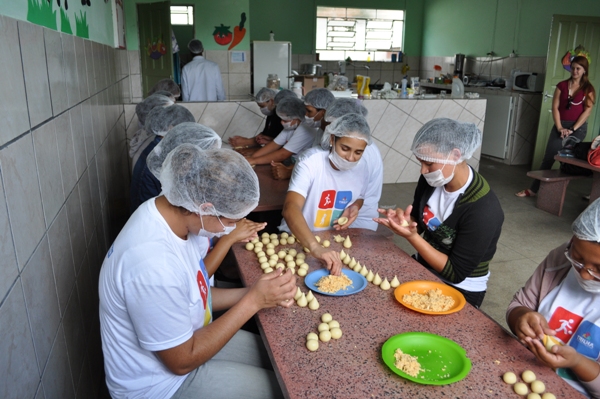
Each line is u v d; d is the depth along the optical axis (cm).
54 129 157
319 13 954
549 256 155
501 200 520
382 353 125
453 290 162
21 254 114
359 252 200
